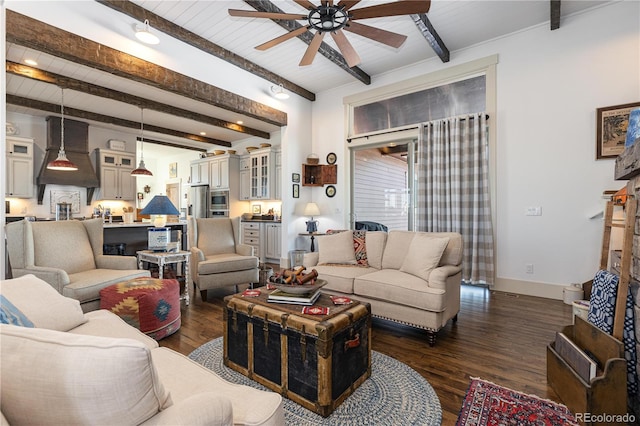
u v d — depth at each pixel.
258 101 4.80
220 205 7.56
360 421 1.54
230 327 2.03
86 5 2.98
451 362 2.14
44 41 2.70
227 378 1.93
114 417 0.63
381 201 5.11
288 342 1.71
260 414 0.97
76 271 2.86
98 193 6.52
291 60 4.51
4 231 2.44
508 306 3.35
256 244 6.46
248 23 3.58
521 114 3.82
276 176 6.86
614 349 1.52
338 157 5.55
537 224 3.73
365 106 5.29
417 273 2.74
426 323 2.42
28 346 0.65
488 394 1.75
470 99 4.27
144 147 8.27
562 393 1.68
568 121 3.54
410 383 1.88
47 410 0.62
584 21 3.45
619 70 3.27
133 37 3.33
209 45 3.96
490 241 3.93
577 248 3.50
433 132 4.33
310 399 1.62
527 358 2.19
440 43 3.96
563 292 3.48
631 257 1.65
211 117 5.91
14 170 5.45
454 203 4.11
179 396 1.06
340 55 4.32
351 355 1.76
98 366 0.61
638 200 1.62
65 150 5.93
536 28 3.72
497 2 3.29
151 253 3.30
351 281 2.87
